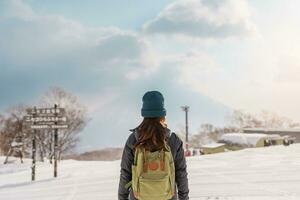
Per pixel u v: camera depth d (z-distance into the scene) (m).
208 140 90.19
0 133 49.62
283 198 8.72
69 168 24.05
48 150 42.47
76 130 50.88
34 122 18.84
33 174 17.89
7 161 36.16
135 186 2.76
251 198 8.93
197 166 19.03
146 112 2.84
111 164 25.81
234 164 19.19
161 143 2.75
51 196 11.77
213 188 11.39
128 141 2.89
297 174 13.86
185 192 2.91
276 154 23.66
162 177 2.72
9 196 12.26
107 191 12.25
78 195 11.69
